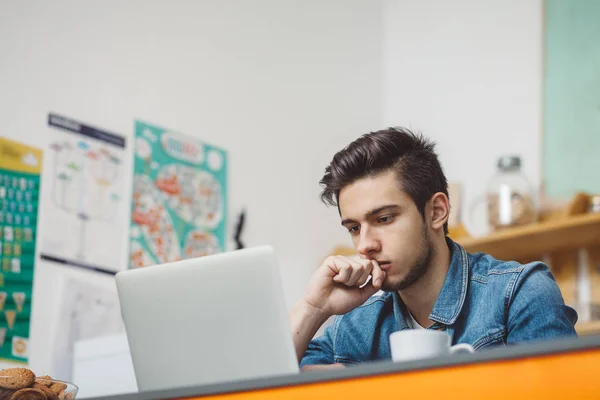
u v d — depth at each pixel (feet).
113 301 9.64
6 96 9.04
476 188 11.75
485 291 5.89
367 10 13.55
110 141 9.88
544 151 10.87
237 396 4.01
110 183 9.80
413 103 12.94
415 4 13.23
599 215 8.98
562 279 10.20
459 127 12.18
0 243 8.77
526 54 11.51
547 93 11.02
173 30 10.85
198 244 10.61
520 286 5.74
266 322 4.60
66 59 9.63
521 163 10.97
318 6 12.84
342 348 6.49
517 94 11.50
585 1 10.81
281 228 11.62
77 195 9.47
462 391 3.49
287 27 12.34
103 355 8.18
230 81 11.43
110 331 9.55
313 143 12.32
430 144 6.20
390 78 13.37
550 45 11.14
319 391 3.80
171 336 4.88
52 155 9.32
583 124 10.49
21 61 9.22
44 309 9.00
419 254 5.95
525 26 11.60
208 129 11.00
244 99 11.55
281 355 4.58
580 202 9.75
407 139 6.07
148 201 10.16
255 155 11.51
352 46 13.16
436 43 12.79
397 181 5.94
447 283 5.98
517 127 11.39
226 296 4.69
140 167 10.14
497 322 5.73
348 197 6.03
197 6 11.19
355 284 5.90
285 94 12.09
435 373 3.56
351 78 13.03
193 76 10.96
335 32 12.97
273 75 11.99
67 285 9.22
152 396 4.28
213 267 4.73
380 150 5.97
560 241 9.92
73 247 9.36
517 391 3.39
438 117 12.52
